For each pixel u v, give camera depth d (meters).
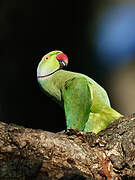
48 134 4.38
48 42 11.66
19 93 11.32
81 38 12.02
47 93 6.04
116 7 14.52
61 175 3.97
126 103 13.92
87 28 12.25
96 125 5.31
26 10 11.45
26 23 11.48
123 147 4.52
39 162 4.00
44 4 11.53
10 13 11.38
